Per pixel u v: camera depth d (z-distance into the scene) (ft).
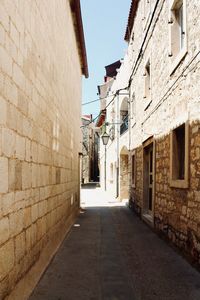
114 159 62.44
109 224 29.91
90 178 132.98
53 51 17.76
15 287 10.13
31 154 12.35
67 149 25.11
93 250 19.27
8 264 9.40
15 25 10.03
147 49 29.22
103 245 20.72
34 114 12.84
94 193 78.48
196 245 14.96
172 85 19.83
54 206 18.16
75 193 33.40
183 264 16.08
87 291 12.46
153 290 12.59
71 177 28.60
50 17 16.67
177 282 13.48
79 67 38.91
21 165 10.88
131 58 42.06
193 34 15.83
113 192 64.28
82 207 46.29
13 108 9.86
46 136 15.57
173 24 20.25
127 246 20.36
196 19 15.37
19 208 10.62
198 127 14.90
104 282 13.51
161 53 23.18
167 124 21.20
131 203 41.22
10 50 9.50
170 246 19.97
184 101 17.25
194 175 15.35
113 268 15.55
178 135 19.75
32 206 12.54
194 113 15.49
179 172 19.61
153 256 17.79
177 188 18.44
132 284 13.29
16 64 10.18
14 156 10.00
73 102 30.86
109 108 71.41
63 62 22.76
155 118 25.31
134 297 11.89
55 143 18.61
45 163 15.29
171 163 19.66
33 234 12.72
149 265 16.01
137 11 36.24
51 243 17.12
